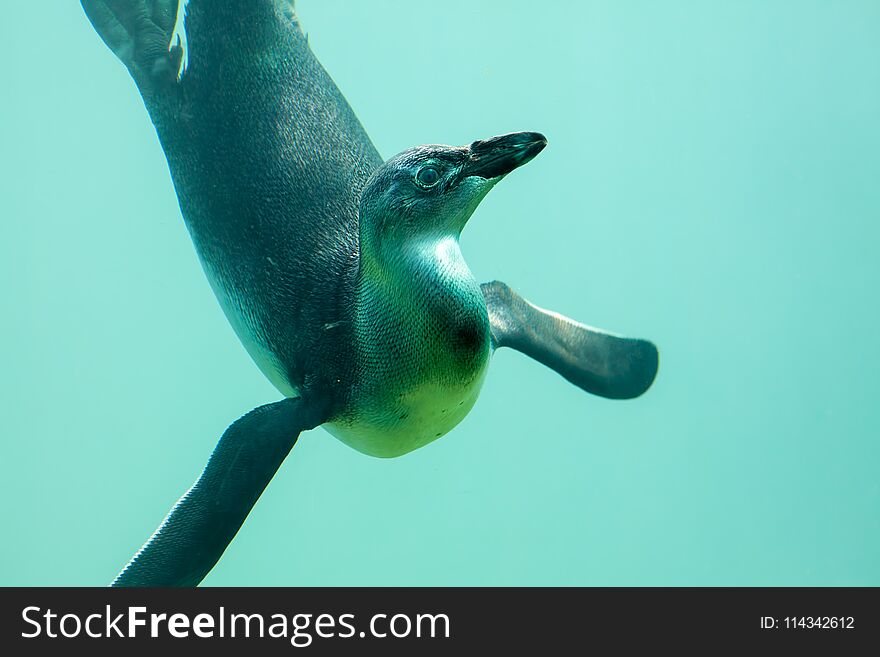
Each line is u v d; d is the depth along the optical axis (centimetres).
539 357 305
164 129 306
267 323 299
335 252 297
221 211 302
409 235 285
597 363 309
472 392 289
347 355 292
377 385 290
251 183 300
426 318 285
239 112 302
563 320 311
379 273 287
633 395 310
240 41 304
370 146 308
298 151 301
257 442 289
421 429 291
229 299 303
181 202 306
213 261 304
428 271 285
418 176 284
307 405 293
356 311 291
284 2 309
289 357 297
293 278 297
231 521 285
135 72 306
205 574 283
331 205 299
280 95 303
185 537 283
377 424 292
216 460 288
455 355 285
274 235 299
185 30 305
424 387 288
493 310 306
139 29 305
